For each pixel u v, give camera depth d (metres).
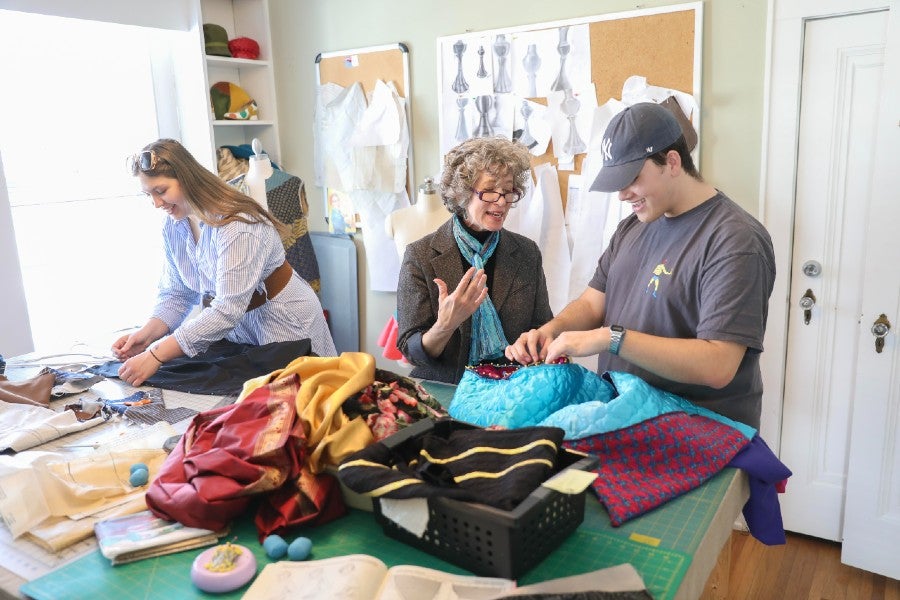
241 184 3.12
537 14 2.87
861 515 2.47
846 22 2.27
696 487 1.26
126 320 3.40
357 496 1.22
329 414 1.23
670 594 0.98
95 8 2.91
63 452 1.50
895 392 2.33
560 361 1.55
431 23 3.15
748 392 1.52
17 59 2.87
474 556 1.02
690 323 1.52
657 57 2.61
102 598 1.02
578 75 2.79
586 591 0.97
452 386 1.82
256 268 2.13
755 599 2.36
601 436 1.29
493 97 3.02
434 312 2.01
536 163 2.95
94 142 3.16
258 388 1.32
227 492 1.14
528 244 2.12
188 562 1.11
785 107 2.39
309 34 3.54
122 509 1.24
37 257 3.02
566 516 1.09
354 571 1.02
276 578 1.04
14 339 2.73
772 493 1.39
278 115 3.76
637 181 1.47
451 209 2.02
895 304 2.28
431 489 1.02
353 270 3.59
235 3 3.67
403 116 3.29
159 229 3.48
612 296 1.72
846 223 2.39
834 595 2.37
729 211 1.47
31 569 1.11
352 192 3.51
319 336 2.45
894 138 2.20
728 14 2.46
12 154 2.89
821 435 2.57
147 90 3.34
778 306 2.53
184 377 1.96
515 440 1.15
